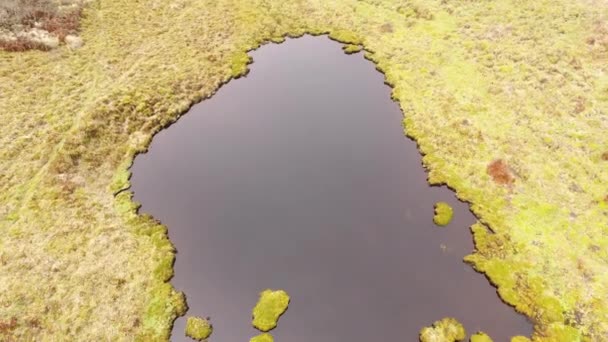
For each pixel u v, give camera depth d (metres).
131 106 47.62
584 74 49.50
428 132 46.53
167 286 33.38
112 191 40.38
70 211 37.50
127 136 45.38
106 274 33.59
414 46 58.38
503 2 63.31
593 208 37.81
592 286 32.88
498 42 56.44
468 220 38.50
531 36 56.12
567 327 30.77
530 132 44.88
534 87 49.25
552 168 41.25
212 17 62.72
